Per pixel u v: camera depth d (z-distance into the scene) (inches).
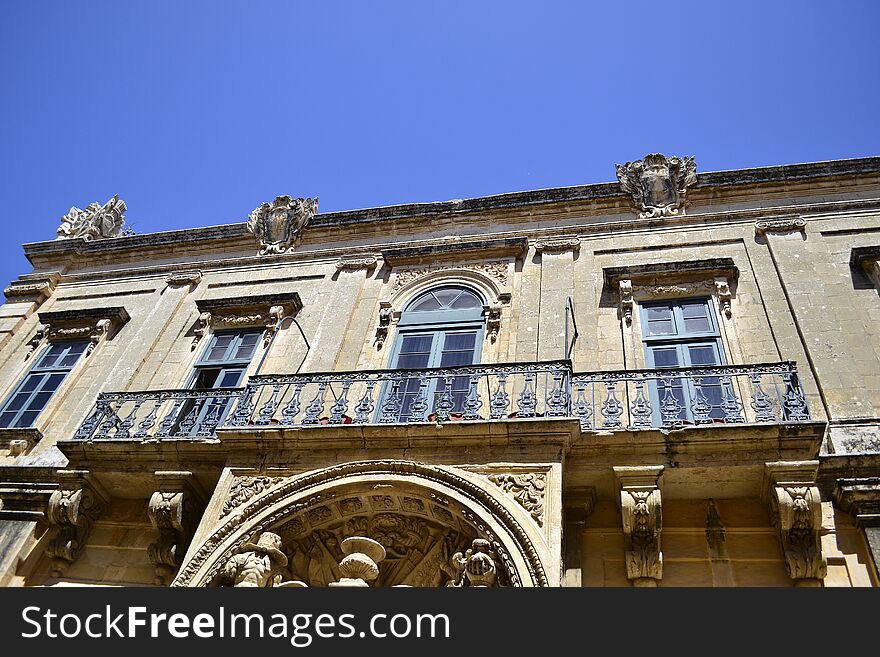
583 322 454.9
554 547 295.0
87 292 622.8
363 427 351.9
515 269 520.1
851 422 355.9
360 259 568.1
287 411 380.5
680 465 326.3
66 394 509.4
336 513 347.3
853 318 414.0
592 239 529.0
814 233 481.7
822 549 308.7
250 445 367.6
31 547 393.7
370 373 391.9
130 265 646.5
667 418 346.9
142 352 523.8
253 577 310.5
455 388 409.1
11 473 427.8
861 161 521.3
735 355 410.9
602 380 366.9
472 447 343.6
